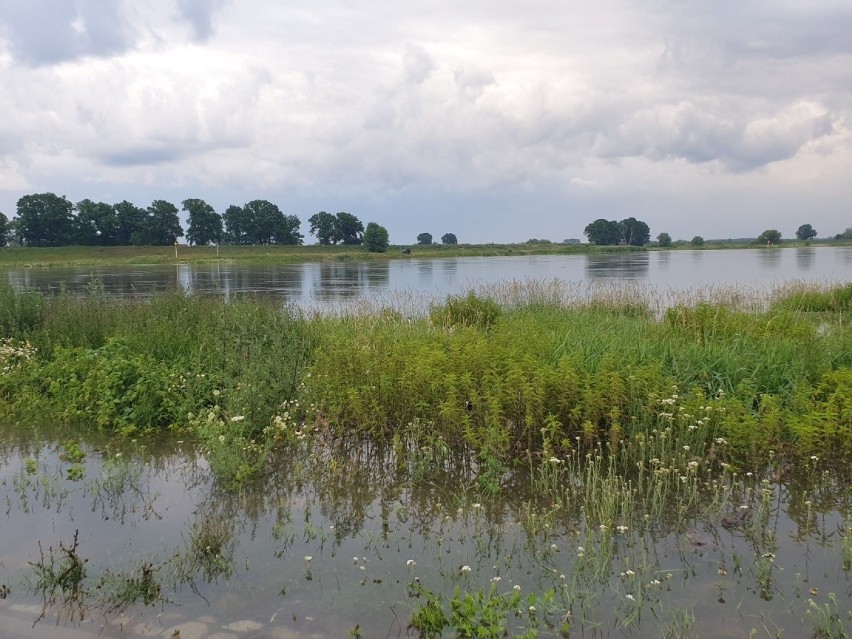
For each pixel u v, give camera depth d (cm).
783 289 1767
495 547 493
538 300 1609
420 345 904
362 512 554
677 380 791
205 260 8081
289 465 658
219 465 609
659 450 639
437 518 543
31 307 1199
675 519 532
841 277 3041
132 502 574
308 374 805
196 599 423
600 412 682
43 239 9850
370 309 1415
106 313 1173
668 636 382
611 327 1127
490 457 612
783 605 411
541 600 419
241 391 750
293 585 439
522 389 688
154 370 872
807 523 520
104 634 387
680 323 1139
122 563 470
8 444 728
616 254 10156
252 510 559
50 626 395
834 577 443
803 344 912
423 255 10106
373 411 707
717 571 453
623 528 485
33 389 873
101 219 10075
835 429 624
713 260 6309
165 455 695
